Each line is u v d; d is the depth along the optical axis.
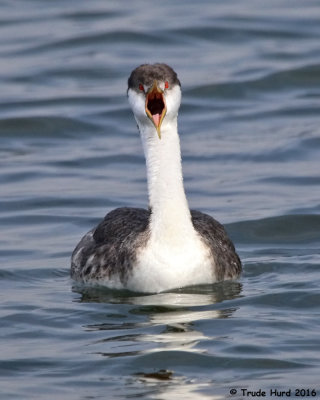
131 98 12.97
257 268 14.57
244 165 20.28
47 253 15.63
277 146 21.23
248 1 31.56
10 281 14.28
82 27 29.30
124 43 28.03
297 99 24.36
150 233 13.13
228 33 28.56
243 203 17.97
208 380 10.49
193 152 21.14
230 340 11.47
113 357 11.08
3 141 22.42
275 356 10.97
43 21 30.12
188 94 24.64
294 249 15.75
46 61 27.00
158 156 13.01
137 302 12.97
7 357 11.19
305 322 12.04
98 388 10.34
